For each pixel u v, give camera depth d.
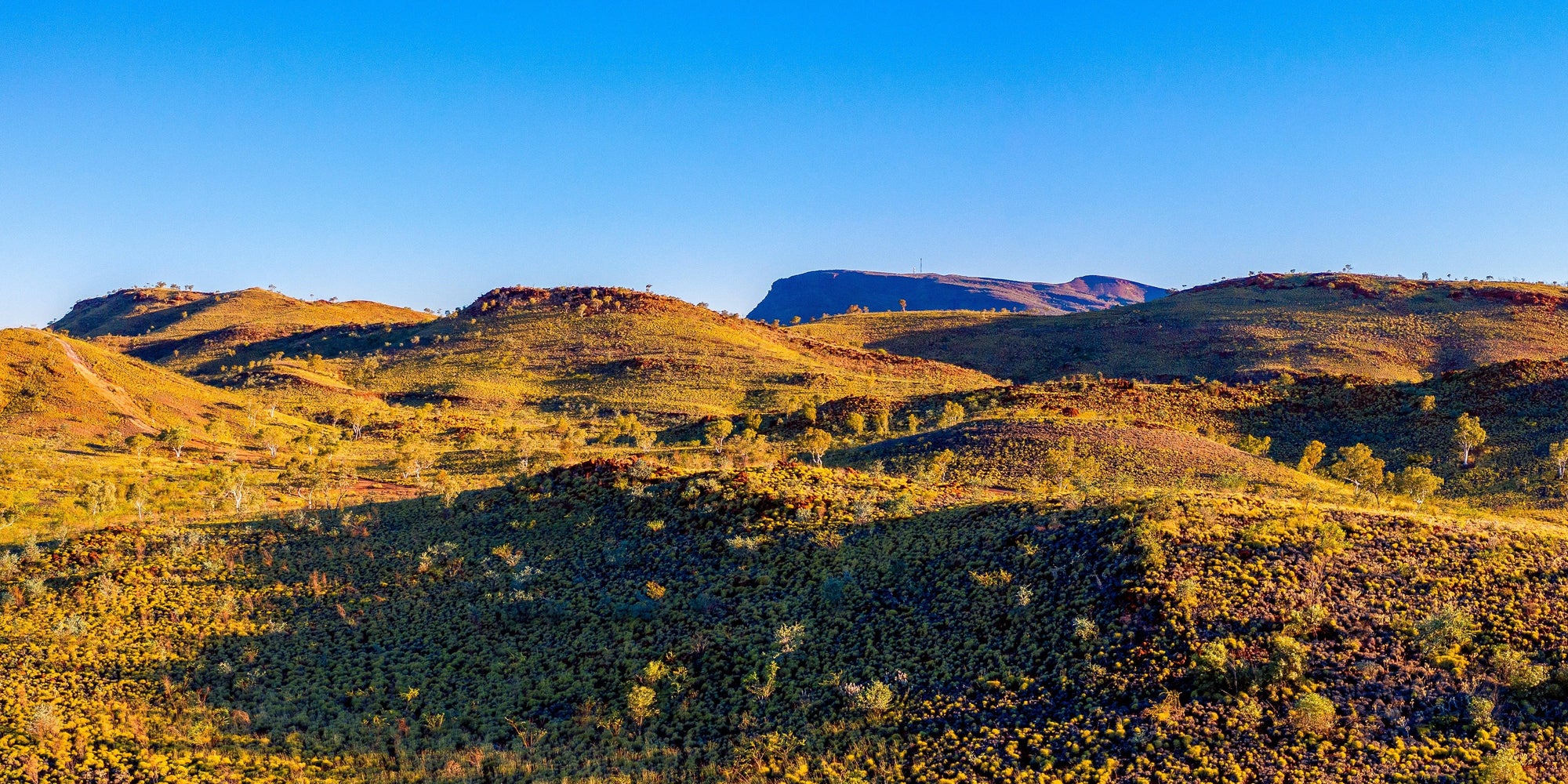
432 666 41.88
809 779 29.81
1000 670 34.06
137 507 69.94
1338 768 25.97
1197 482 72.69
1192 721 28.80
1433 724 27.34
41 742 34.56
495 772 32.88
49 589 50.50
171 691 39.75
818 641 39.22
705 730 34.28
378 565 53.19
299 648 44.25
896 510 51.62
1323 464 88.88
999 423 91.94
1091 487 62.25
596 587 47.97
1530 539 37.72
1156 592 35.38
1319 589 34.91
